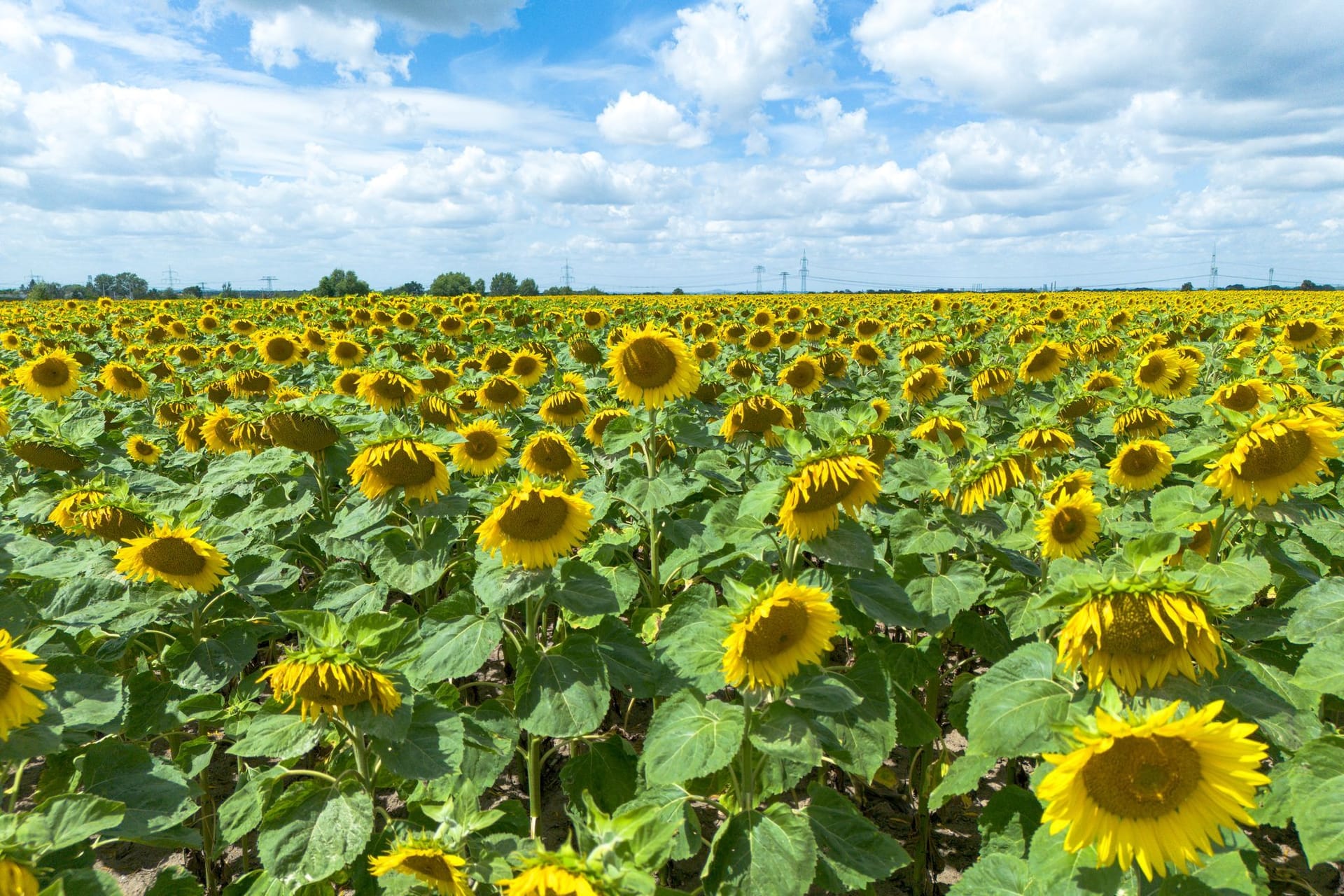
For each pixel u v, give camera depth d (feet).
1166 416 23.91
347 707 11.05
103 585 14.35
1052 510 13.97
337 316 70.38
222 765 19.34
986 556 17.81
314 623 11.21
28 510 18.30
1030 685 10.20
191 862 16.08
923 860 15.61
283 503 18.97
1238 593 12.19
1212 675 10.55
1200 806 7.57
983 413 31.14
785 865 10.06
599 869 7.23
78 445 21.72
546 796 18.71
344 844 10.86
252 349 51.11
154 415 34.09
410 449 15.16
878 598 13.98
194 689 14.20
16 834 9.20
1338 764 9.42
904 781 18.93
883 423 28.45
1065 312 69.67
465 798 11.63
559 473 19.39
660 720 11.05
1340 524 17.07
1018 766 16.31
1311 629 11.62
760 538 14.26
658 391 18.11
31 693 9.79
